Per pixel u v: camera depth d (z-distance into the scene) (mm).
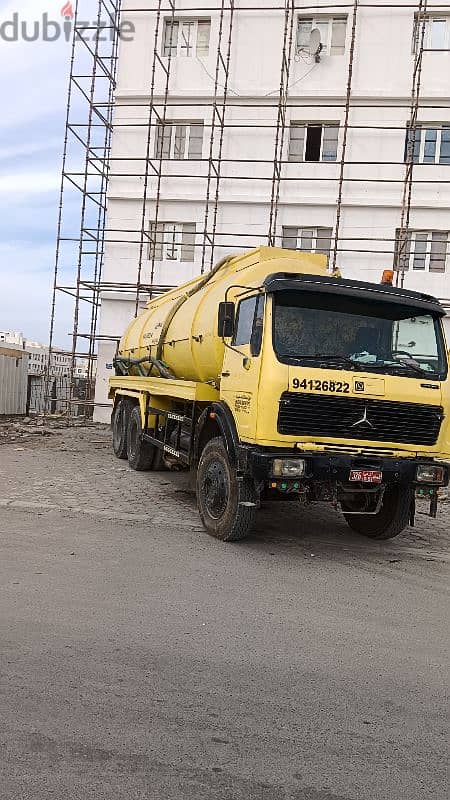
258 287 7055
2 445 15172
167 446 9922
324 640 4645
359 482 6875
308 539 7848
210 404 8023
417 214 19578
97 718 3318
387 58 19875
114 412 14406
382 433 6766
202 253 19828
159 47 21250
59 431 19031
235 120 20672
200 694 3664
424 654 4531
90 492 9750
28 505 8562
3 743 3043
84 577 5695
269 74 20469
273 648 4422
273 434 6531
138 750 3062
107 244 21172
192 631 4613
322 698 3736
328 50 20406
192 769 2945
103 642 4297
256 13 20609
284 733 3309
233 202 20531
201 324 9086
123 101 21375
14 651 4055
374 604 5566
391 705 3711
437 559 7301
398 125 19797
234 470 7102
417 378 6910
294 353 6699
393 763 3105
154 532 7594
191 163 20844
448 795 2875
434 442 6953
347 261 19875
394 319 7113
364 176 19859
